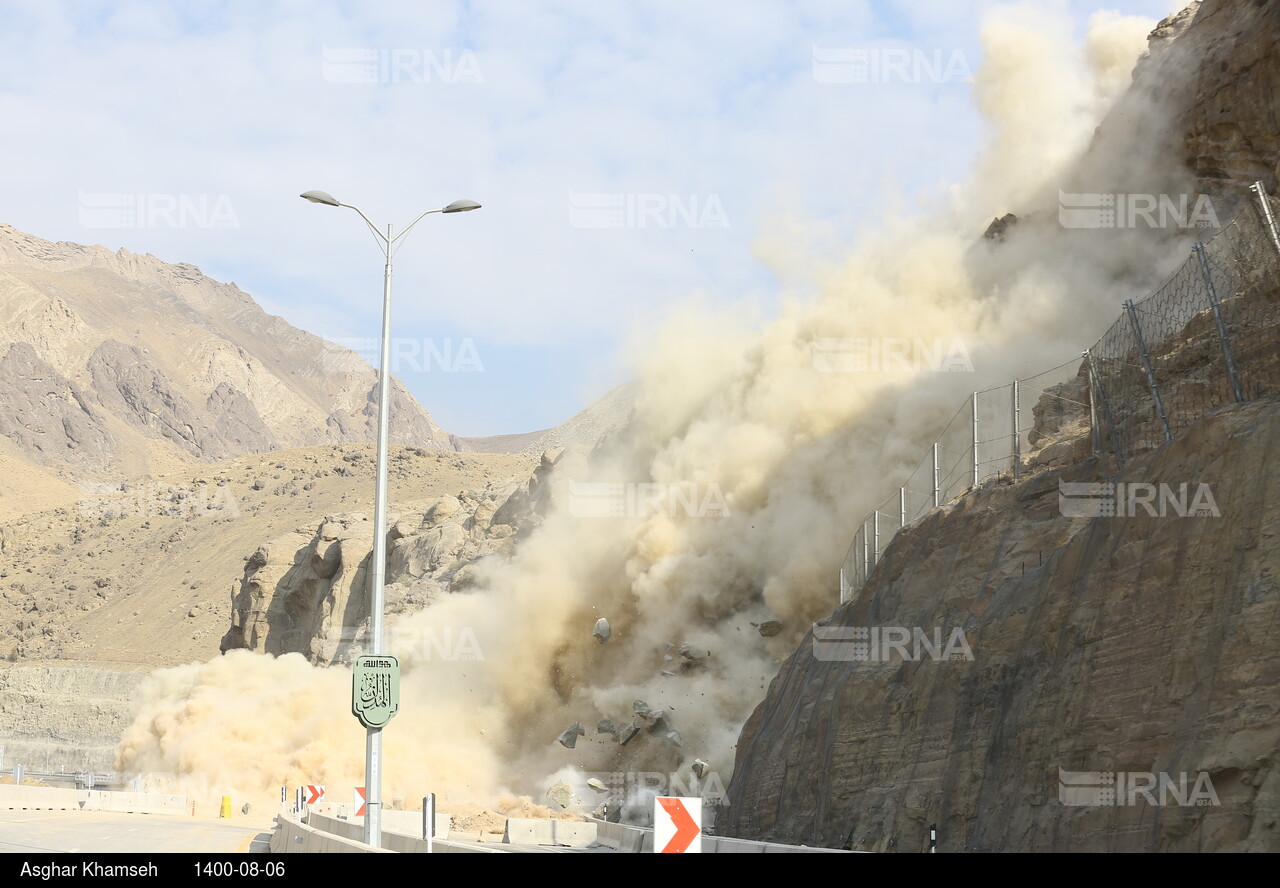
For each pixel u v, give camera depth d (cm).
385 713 3244
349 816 6438
